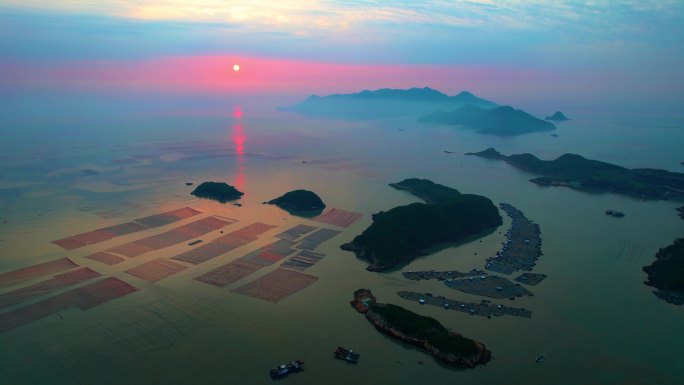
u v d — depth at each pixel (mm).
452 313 148125
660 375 119875
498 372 120000
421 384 115438
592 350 129750
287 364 121188
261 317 144250
